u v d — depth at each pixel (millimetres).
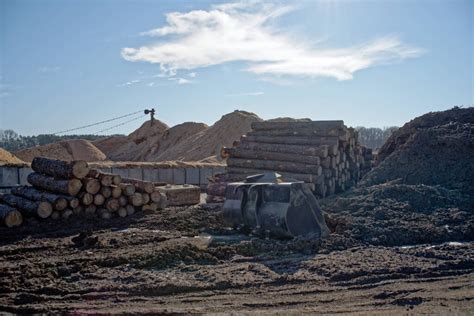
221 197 18531
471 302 6883
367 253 9969
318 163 17094
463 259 9156
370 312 6520
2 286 7570
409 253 9930
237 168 19578
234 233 12312
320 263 9086
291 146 18406
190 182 28641
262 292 7523
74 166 13914
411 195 14125
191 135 60406
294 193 11242
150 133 67125
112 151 70750
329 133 18531
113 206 14445
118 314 6469
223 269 8773
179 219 13938
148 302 7047
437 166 16438
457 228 11789
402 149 18234
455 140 16953
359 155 20953
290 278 8180
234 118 53469
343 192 17812
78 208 13992
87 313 6512
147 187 15172
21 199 14406
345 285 7887
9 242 11328
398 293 7355
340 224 12031
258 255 10016
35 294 7344
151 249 9805
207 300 7148
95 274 8398
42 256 9844
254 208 11680
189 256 9500
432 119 20000
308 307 6793
